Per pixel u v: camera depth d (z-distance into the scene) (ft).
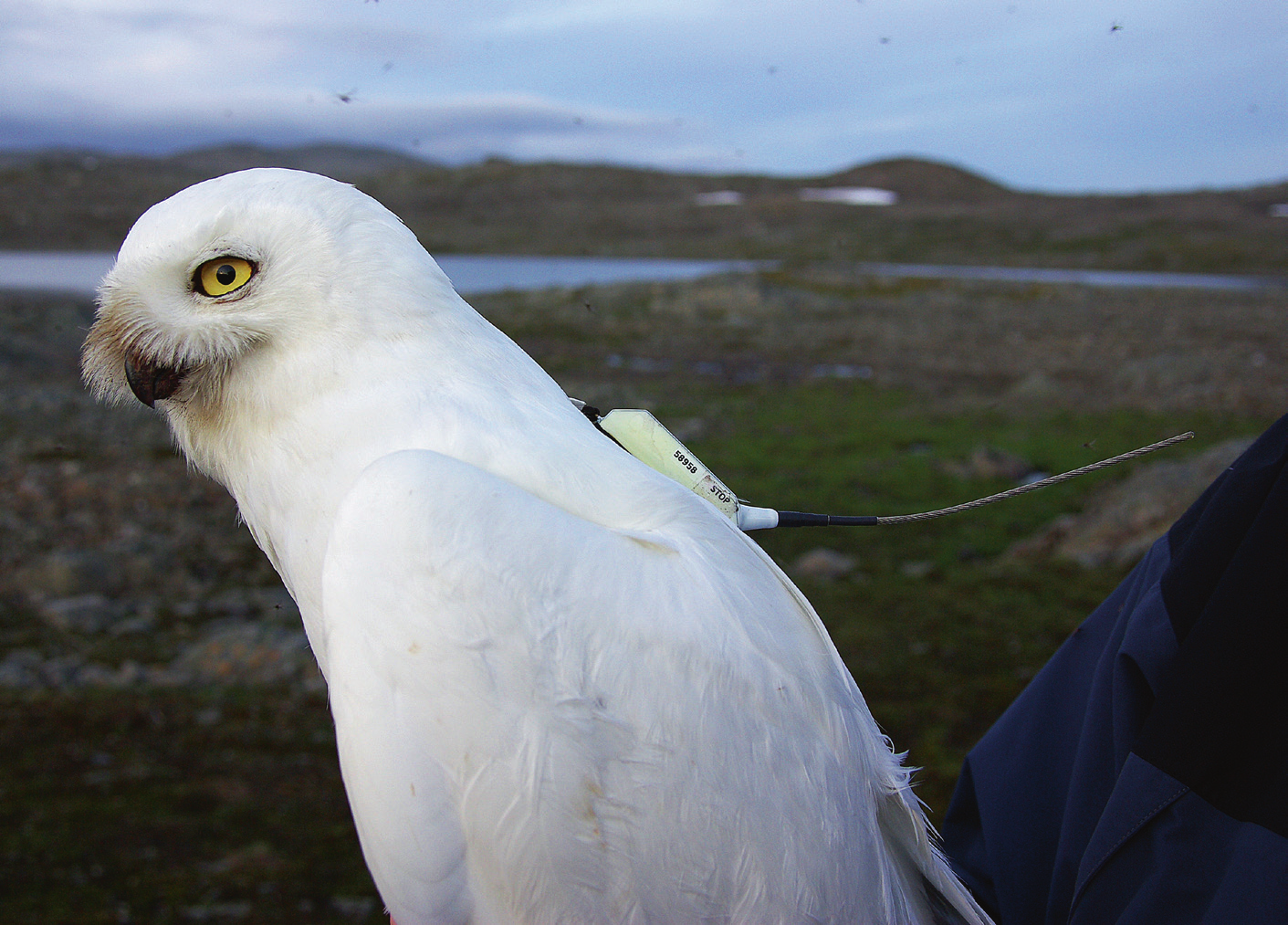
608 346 104.37
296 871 20.11
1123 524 42.60
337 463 5.59
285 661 30.68
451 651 4.56
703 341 108.37
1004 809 6.04
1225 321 123.34
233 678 29.84
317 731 26.63
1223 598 4.58
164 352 5.84
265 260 5.72
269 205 5.75
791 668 5.30
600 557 4.90
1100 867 4.72
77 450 54.34
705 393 79.10
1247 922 4.23
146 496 47.21
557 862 4.58
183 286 5.84
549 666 4.61
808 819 4.99
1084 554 41.16
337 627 4.76
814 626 5.81
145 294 5.86
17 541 40.27
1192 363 85.25
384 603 4.64
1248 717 4.46
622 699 4.69
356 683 4.67
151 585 37.24
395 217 6.09
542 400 5.90
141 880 19.51
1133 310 136.36
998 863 5.97
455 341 5.85
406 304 5.78
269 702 28.32
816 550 42.63
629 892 4.66
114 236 266.57
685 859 4.71
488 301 134.41
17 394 66.03
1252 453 4.92
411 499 4.72
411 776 4.60
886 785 5.65
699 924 4.75
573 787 4.57
